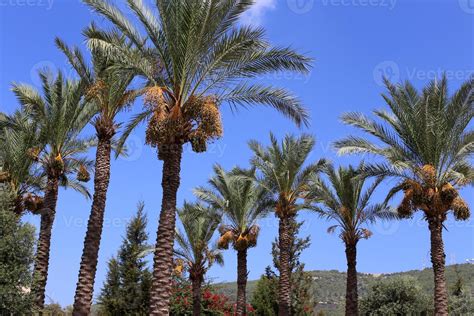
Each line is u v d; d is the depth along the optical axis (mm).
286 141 28312
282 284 27969
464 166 21891
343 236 28781
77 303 18656
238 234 31656
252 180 29141
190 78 16328
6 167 24234
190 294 38750
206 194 32156
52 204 22922
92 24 17156
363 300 38906
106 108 20203
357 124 22531
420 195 21453
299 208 28297
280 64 17062
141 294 35312
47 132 22812
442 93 21688
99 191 19781
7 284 17203
